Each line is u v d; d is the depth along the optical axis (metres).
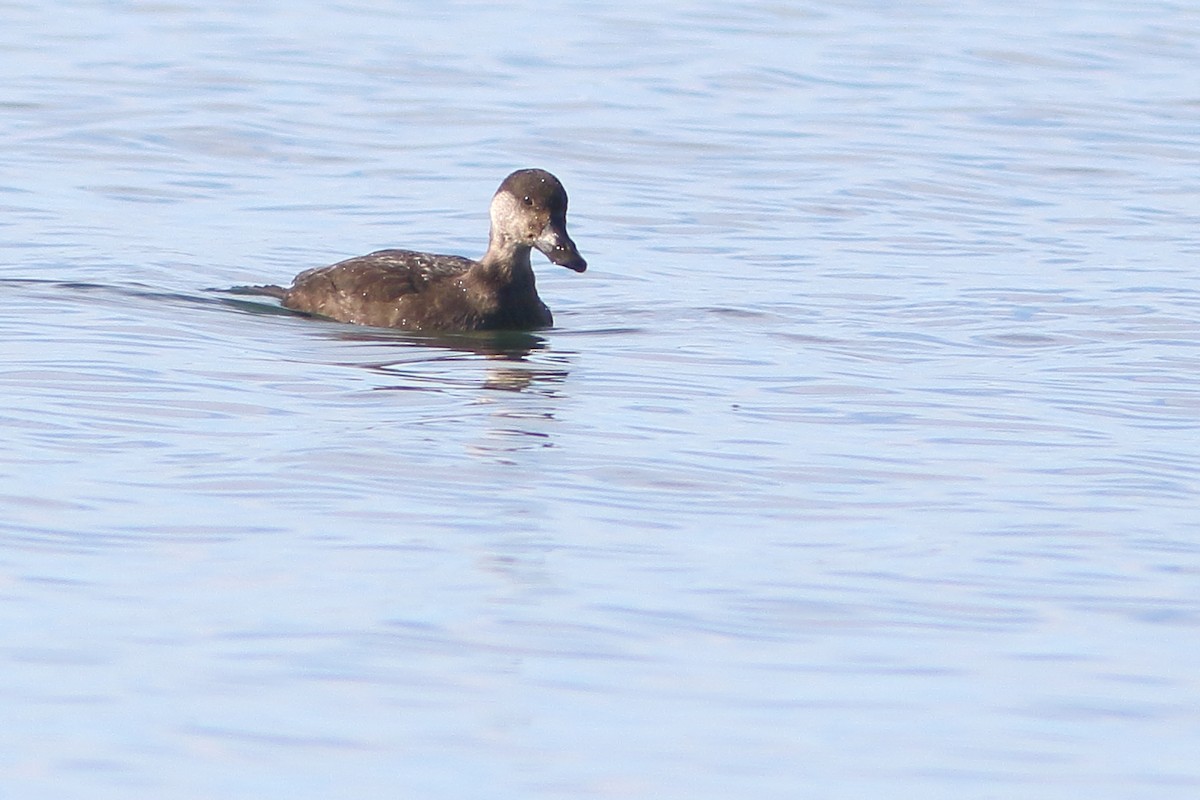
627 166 25.95
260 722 9.46
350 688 9.86
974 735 9.51
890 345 17.67
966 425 14.93
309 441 13.99
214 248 21.52
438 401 15.35
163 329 17.55
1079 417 15.22
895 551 12.00
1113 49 34.53
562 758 9.16
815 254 21.69
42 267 20.03
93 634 10.45
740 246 22.06
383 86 29.97
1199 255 21.73
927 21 36.59
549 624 10.70
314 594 11.07
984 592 11.32
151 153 25.81
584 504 12.77
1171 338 17.92
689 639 10.57
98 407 14.75
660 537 12.18
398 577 11.35
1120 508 12.88
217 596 11.02
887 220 23.39
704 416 15.09
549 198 18.38
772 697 9.88
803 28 35.44
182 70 30.38
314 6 36.06
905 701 9.87
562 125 27.97
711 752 9.26
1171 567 11.77
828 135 27.78
